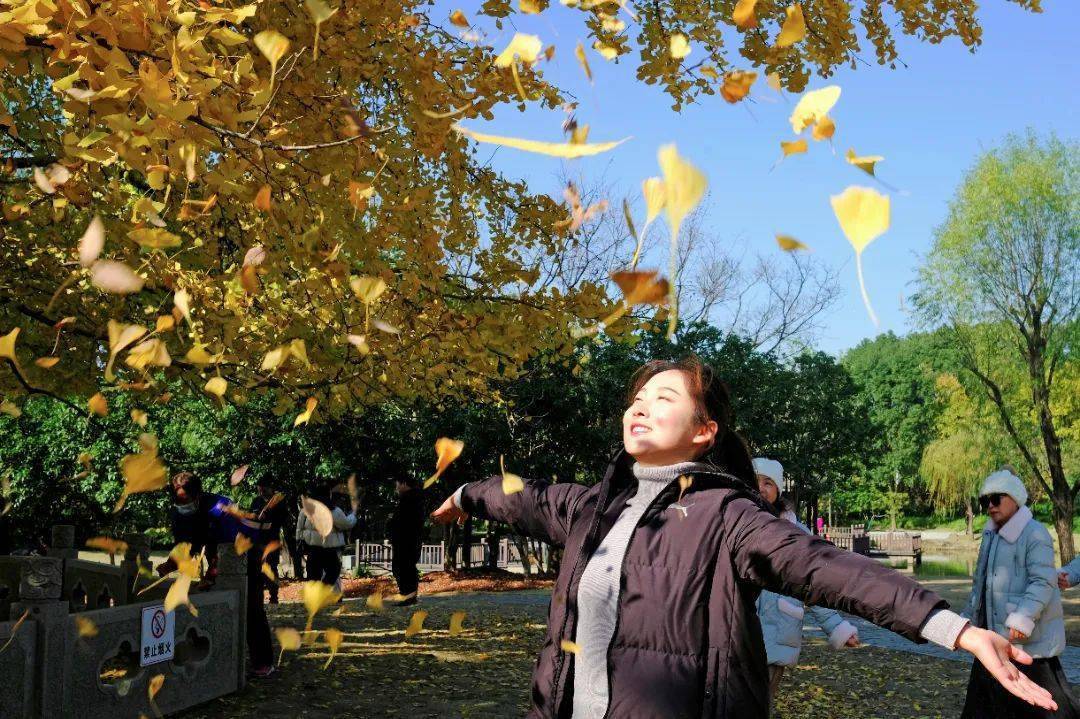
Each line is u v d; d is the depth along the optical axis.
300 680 7.09
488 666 8.05
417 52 4.39
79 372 5.43
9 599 6.83
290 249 3.84
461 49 4.47
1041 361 24.28
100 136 2.23
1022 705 4.64
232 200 4.20
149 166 2.20
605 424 19.39
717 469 2.11
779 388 22.09
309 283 4.52
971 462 29.22
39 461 20.34
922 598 1.68
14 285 5.08
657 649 1.92
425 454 18.38
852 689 7.47
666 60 5.24
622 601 1.97
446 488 20.12
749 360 21.48
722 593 1.92
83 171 3.54
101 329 5.11
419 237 4.83
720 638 1.90
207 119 2.52
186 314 1.76
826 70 5.66
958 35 5.95
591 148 1.20
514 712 6.35
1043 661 4.67
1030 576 4.71
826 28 5.47
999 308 24.48
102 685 5.23
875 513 68.25
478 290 6.02
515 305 5.88
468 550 22.95
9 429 20.14
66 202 3.71
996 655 1.62
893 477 62.72
